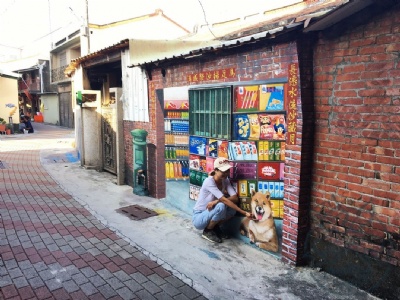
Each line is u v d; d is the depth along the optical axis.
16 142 17.41
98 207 6.53
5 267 4.17
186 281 3.86
